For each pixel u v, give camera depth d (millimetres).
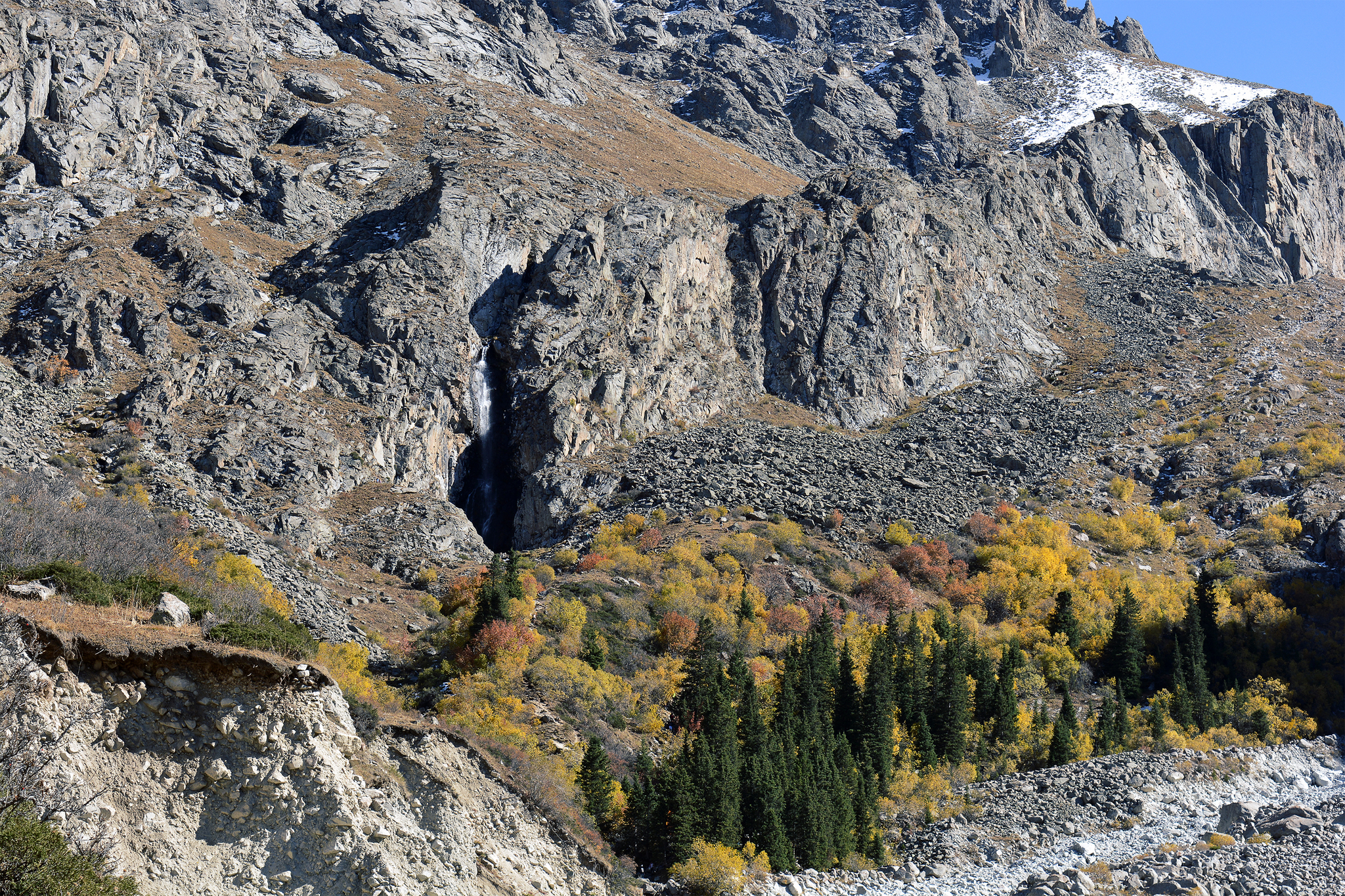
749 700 67500
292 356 112750
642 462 115812
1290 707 87812
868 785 66125
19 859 29172
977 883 56656
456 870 41188
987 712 81750
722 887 50906
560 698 67750
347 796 37219
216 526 84562
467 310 128250
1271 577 105000
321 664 40625
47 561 50031
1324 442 124250
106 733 34406
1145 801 67500
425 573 92125
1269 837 53594
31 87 127562
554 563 97188
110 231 121625
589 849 49312
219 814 35281
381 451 109500
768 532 103250
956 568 104062
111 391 101312
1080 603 99625
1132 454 129000
